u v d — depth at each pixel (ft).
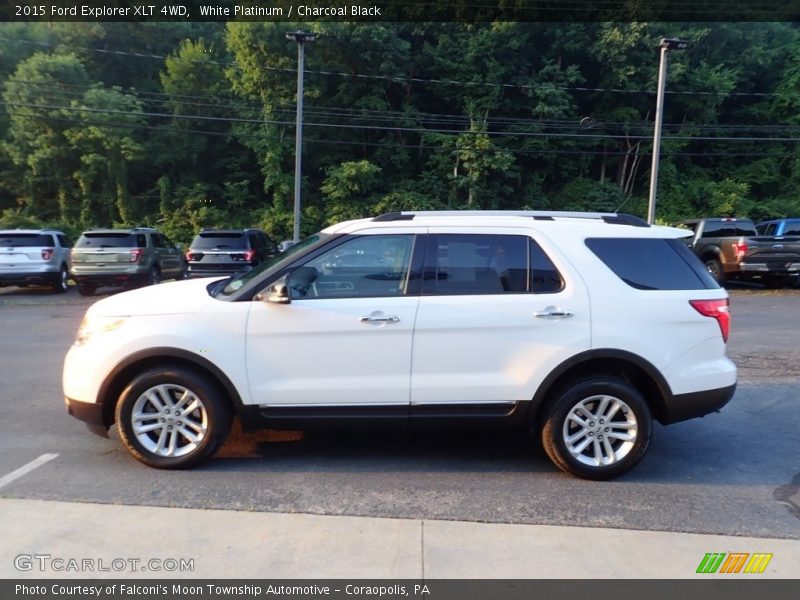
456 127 115.24
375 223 14.62
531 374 13.98
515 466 15.11
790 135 120.98
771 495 13.50
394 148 113.60
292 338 13.97
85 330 14.56
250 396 14.06
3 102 100.53
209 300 14.38
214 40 128.77
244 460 15.23
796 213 113.70
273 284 14.26
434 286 14.24
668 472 14.85
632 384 14.58
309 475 14.30
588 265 14.29
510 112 115.24
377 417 14.17
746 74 122.11
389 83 114.73
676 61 110.11
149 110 117.39
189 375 14.11
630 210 113.91
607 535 11.45
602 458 14.19
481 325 13.92
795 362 26.73
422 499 13.02
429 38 118.01
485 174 107.34
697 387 14.32
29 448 15.84
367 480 14.05
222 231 55.52
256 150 110.22
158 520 11.80
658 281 14.47
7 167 115.44
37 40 115.24
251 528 11.53
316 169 116.06
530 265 14.33
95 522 11.68
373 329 13.92
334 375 14.07
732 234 60.34
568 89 114.11
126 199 112.16
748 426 18.49
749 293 55.47
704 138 112.68
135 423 14.24
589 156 119.44
